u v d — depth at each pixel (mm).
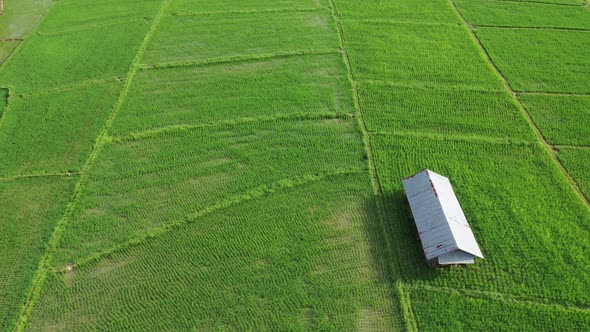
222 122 17953
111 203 14867
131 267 13055
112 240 13758
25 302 12227
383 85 19938
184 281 12688
